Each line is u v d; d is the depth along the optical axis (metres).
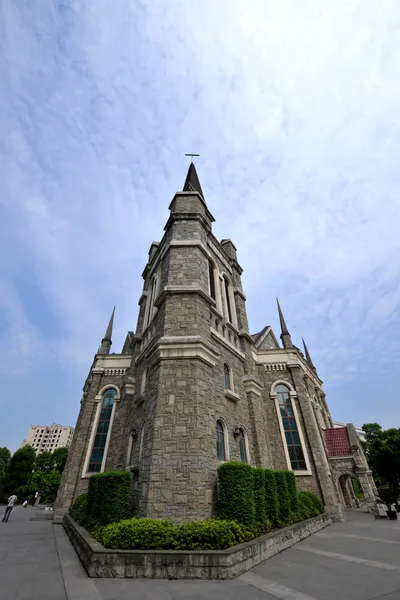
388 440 43.66
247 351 18.30
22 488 45.44
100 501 10.16
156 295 17.84
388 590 5.52
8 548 9.82
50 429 136.75
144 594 5.66
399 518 16.75
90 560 7.16
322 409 27.08
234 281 20.86
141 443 12.38
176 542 7.40
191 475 9.73
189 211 17.94
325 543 10.34
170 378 11.69
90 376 23.00
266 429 17.16
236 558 7.04
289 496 12.33
